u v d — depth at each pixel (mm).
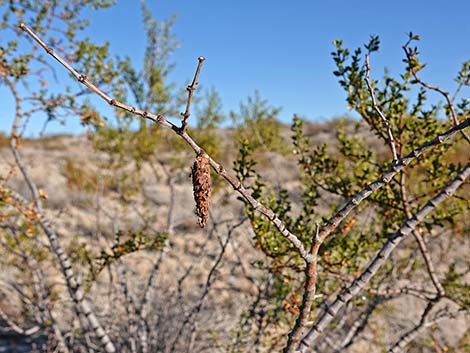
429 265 2973
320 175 3314
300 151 3271
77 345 4934
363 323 4285
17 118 3744
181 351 4613
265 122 5039
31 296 5211
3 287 5059
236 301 5477
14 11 3562
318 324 2133
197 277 6465
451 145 2943
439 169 2854
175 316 4965
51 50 1278
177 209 9461
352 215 3418
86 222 7230
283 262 3133
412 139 2865
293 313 3074
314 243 1721
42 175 11297
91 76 3760
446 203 3629
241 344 4238
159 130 5336
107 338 3846
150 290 4738
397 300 5625
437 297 3016
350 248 2996
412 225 2076
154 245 3740
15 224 4387
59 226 6949
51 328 4621
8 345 5402
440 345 4820
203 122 5531
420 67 2523
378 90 2723
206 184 1441
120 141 5230
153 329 4867
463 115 2758
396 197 2975
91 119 3951
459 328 5199
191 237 8172
